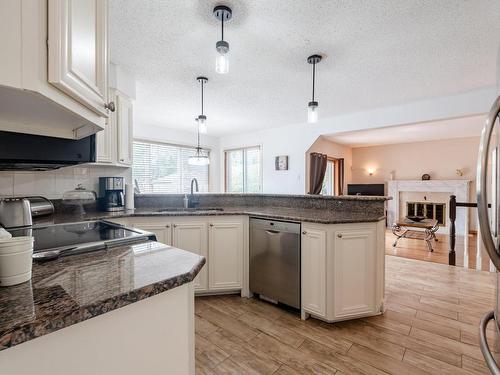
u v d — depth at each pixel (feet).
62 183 8.40
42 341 1.81
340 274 6.84
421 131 19.47
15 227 5.13
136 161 18.15
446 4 5.94
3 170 6.56
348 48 7.90
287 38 7.34
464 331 6.59
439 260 13.26
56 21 2.20
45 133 4.08
